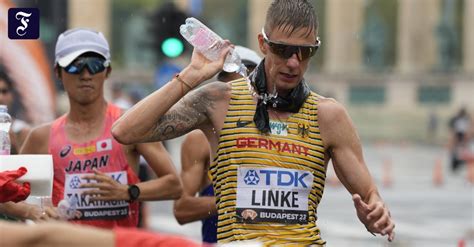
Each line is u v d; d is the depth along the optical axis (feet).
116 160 33.76
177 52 99.86
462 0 409.69
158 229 82.94
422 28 360.48
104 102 34.06
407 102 330.54
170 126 25.14
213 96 25.44
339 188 134.51
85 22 364.79
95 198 33.09
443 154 241.96
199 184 35.04
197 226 85.40
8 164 28.37
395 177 161.68
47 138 33.94
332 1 376.27
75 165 33.60
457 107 324.80
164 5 100.83
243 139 25.09
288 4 24.61
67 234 14.99
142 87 331.36
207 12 457.68
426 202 117.50
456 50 400.47
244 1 457.27
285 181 25.03
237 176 25.09
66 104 198.90
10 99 44.68
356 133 25.76
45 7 88.12
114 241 15.23
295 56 24.45
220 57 24.89
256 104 25.21
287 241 24.95
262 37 25.12
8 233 14.84
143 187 33.40
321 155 25.35
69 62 32.94
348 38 374.02
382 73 339.77
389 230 24.11
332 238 80.48
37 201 28.91
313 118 25.35
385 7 438.81
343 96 337.11
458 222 95.86
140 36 430.61
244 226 24.99
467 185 147.33
